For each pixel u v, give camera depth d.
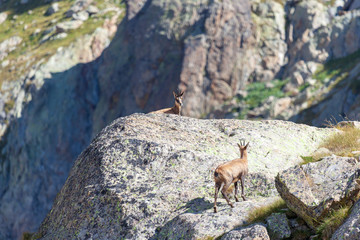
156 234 9.22
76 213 10.87
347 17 62.72
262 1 69.88
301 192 7.71
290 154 12.73
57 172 68.06
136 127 13.12
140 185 10.66
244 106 59.28
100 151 12.19
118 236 9.63
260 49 65.94
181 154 11.34
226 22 64.69
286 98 56.56
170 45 65.19
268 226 7.71
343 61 59.31
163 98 63.69
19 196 68.12
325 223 7.19
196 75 62.72
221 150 12.05
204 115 61.94
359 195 7.36
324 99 53.62
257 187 10.04
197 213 8.91
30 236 14.33
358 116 47.94
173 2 68.31
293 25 66.69
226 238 7.51
